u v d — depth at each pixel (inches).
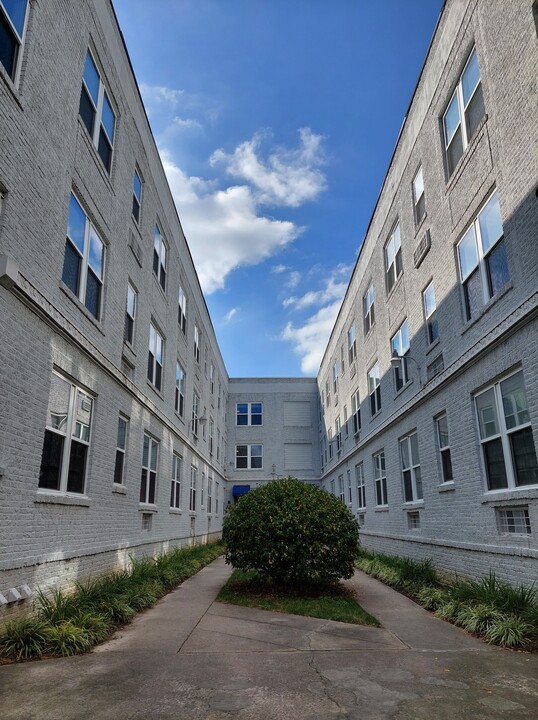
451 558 423.5
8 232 250.7
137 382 502.6
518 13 321.7
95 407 377.4
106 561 389.7
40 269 287.6
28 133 272.8
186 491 754.2
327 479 1205.1
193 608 343.3
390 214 633.0
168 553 599.8
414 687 184.9
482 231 385.4
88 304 383.6
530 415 306.7
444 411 454.3
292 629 282.0
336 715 158.9
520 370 327.9
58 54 315.6
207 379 1011.9
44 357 288.5
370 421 749.3
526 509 323.3
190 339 815.1
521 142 319.9
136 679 191.8
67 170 329.4
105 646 242.4
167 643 249.3
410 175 549.3
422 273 514.6
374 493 723.4
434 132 473.7
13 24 264.4
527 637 247.0
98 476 377.4
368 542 746.2
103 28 405.7
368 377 771.4
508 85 335.6
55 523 301.0
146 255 545.0
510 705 167.0
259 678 195.0
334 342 1094.4
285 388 1444.4
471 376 389.4
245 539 407.8
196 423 855.7
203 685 186.1
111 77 426.3
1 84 243.6
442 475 462.0
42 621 243.0
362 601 373.1
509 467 339.0
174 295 691.4
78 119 351.9
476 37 385.7
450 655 227.8
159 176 612.7
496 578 339.6
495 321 357.1
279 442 1403.8
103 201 403.2
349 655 229.1
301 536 394.3
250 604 355.3
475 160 389.7
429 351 493.0
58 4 316.2
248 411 1428.4
